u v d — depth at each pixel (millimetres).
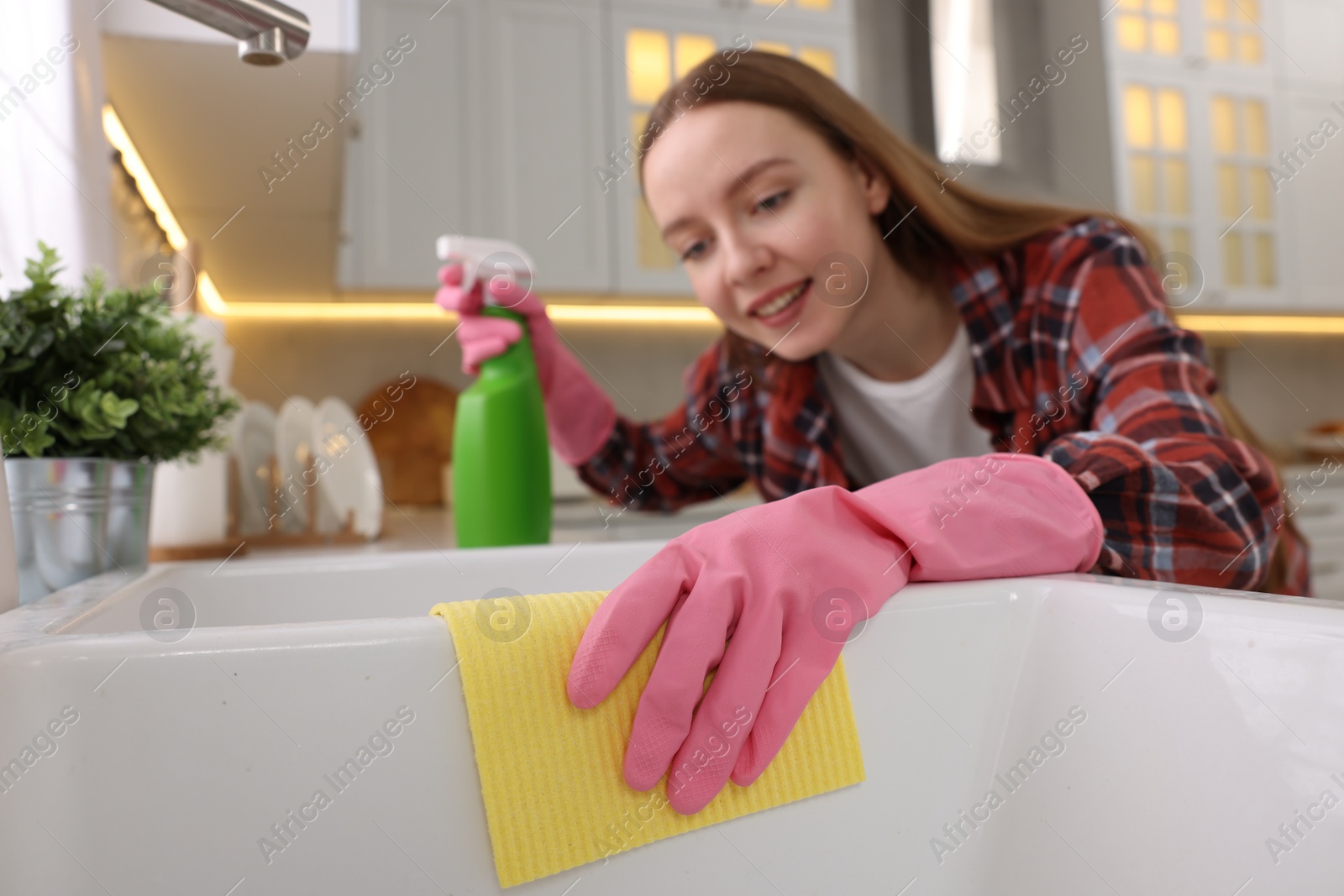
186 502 838
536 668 337
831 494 420
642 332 2779
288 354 2516
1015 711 411
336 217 1634
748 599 363
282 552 898
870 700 389
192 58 1118
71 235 965
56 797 293
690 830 350
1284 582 947
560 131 2260
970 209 879
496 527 765
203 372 707
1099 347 745
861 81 2355
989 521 451
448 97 2195
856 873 379
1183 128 2582
